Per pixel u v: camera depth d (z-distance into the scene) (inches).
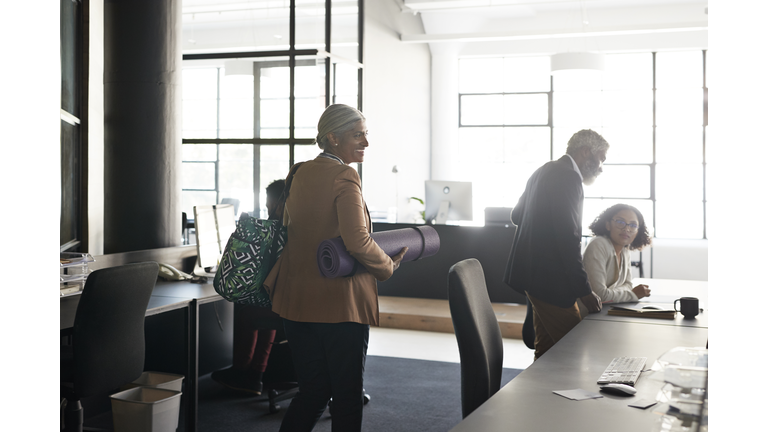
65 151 144.0
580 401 55.2
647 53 406.9
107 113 158.2
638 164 411.2
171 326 154.3
